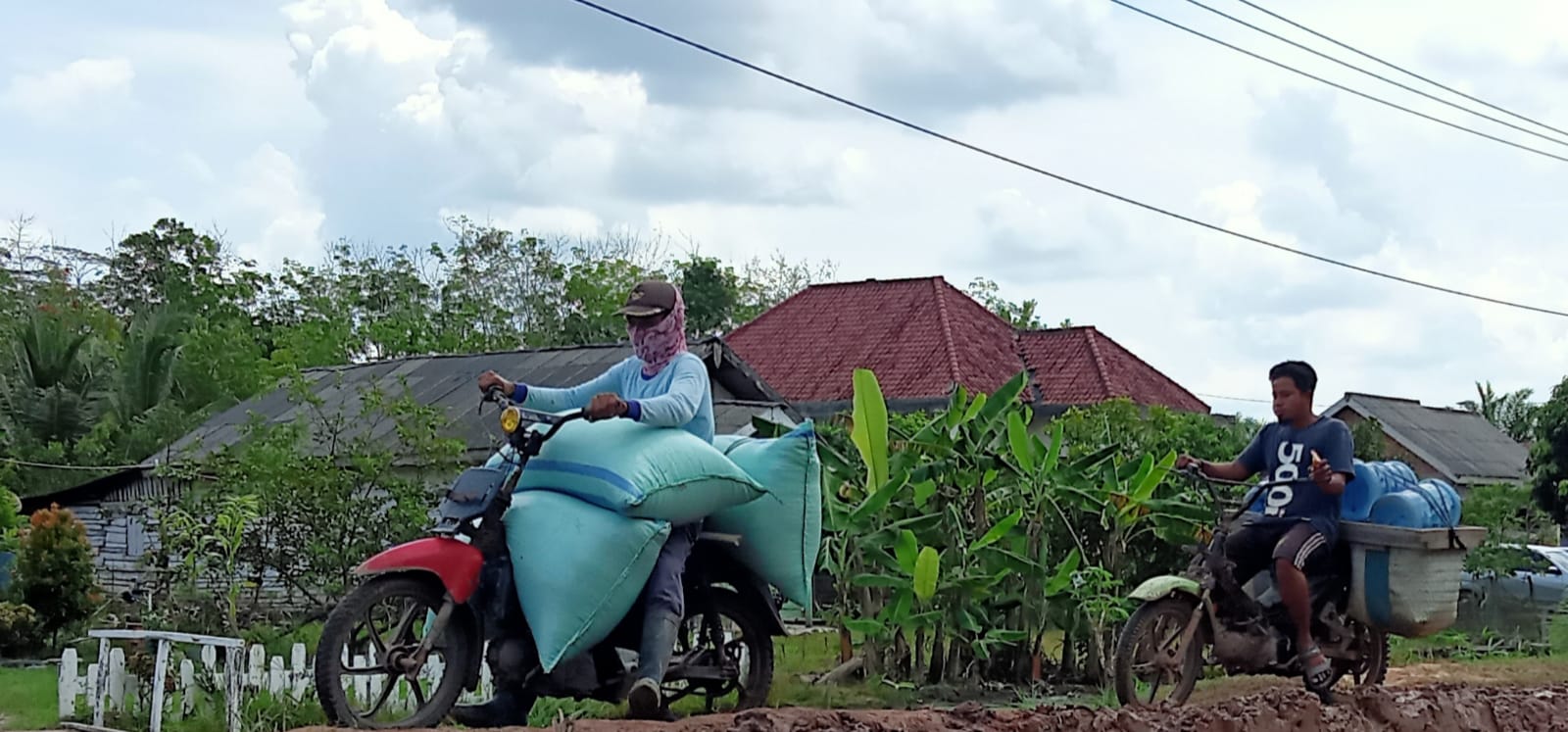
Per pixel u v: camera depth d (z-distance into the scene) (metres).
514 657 6.00
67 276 44.50
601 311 39.88
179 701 8.29
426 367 20.78
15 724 8.73
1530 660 12.09
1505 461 35.16
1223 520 7.80
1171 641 7.42
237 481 12.43
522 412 6.14
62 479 26.94
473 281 41.91
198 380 32.50
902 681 9.88
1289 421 7.75
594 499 6.01
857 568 9.98
